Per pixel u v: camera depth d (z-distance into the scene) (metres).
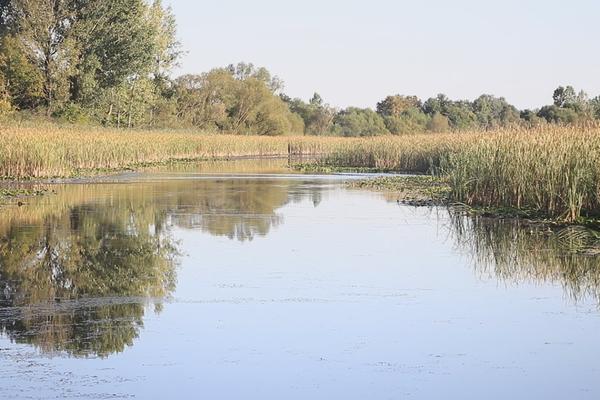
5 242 19.08
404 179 42.88
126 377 9.52
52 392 8.98
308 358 10.30
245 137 80.94
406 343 11.01
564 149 23.47
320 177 45.19
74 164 46.53
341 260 17.17
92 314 12.42
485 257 17.59
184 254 17.78
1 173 39.38
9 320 12.04
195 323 11.93
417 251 18.47
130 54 71.19
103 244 19.00
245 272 15.78
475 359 10.31
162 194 32.50
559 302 13.41
